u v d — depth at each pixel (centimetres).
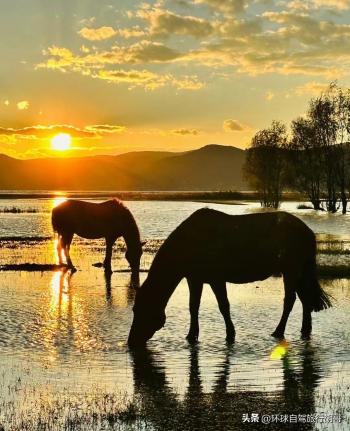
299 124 8531
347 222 5881
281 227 1361
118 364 1130
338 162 8088
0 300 1800
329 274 2322
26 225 5891
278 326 1346
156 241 3900
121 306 1705
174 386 1004
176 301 1784
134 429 825
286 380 1029
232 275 1340
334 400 928
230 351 1217
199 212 1368
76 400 938
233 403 922
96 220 2547
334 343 1276
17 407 907
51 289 2023
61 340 1302
